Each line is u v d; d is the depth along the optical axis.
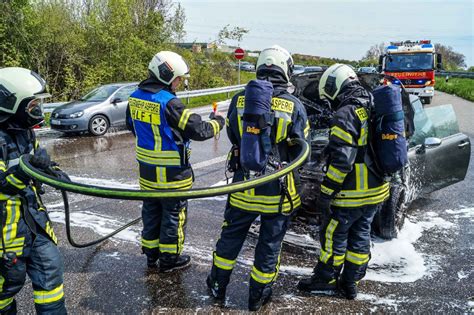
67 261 4.21
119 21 19.81
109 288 3.74
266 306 3.50
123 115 11.82
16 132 2.75
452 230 5.14
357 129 3.25
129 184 6.87
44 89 2.80
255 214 3.31
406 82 18.92
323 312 3.43
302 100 5.62
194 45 27.09
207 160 8.58
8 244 2.63
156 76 3.64
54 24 17.81
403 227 5.15
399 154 3.29
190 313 3.40
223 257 3.45
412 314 3.42
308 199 4.63
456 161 6.10
